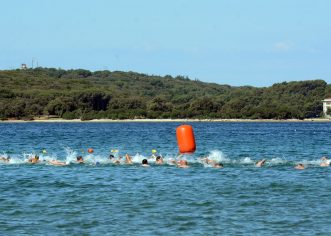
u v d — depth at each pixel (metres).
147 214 28.95
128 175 42.91
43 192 35.50
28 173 44.22
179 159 53.47
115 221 27.48
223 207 30.62
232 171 45.31
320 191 35.66
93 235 25.08
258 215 28.70
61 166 48.59
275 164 50.44
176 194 34.59
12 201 32.47
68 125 197.25
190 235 25.05
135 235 25.08
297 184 38.44
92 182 39.50
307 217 28.22
